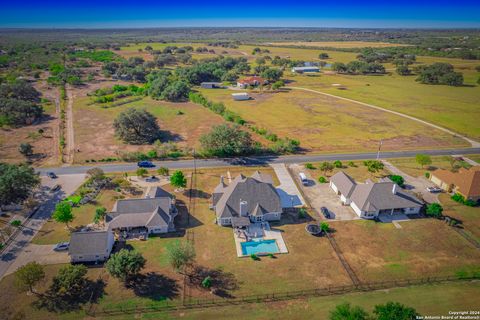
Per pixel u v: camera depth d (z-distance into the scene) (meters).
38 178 85.56
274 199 74.12
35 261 60.34
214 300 52.75
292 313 50.22
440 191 86.44
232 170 98.69
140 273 58.16
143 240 66.75
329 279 57.16
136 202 71.88
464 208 78.75
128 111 125.62
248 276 57.78
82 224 71.38
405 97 191.38
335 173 96.56
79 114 156.25
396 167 101.00
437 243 66.56
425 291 54.28
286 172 97.44
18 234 67.81
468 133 131.88
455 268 59.84
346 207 79.12
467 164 100.50
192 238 67.56
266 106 172.00
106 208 77.31
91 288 54.97
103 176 88.56
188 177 93.88
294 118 151.62
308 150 114.75
